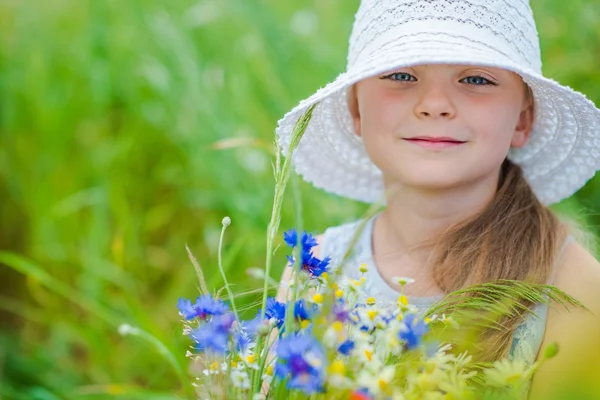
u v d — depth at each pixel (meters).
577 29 2.73
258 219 2.46
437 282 1.58
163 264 2.88
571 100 1.58
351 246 1.21
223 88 2.82
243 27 3.03
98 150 3.04
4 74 3.27
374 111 1.55
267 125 2.70
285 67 2.80
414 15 1.51
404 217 1.66
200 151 2.74
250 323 1.23
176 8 3.20
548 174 1.77
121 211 2.86
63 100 3.12
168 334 2.57
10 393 2.39
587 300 1.51
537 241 1.58
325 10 3.13
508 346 1.47
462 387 1.08
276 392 1.11
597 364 1.46
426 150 1.51
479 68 1.47
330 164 1.89
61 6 3.49
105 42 3.14
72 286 2.87
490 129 1.49
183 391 2.32
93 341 2.53
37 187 2.95
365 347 1.09
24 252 3.01
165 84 2.97
